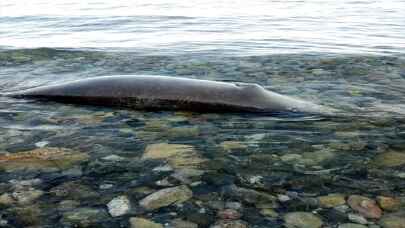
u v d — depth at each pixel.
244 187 3.40
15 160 3.92
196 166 3.79
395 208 3.07
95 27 15.30
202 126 4.87
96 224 2.90
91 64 8.53
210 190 3.35
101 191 3.35
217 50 10.18
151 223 2.91
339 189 3.36
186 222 2.92
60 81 7.15
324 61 8.66
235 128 4.79
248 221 2.93
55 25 15.95
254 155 4.04
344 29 14.48
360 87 6.67
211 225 2.88
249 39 12.19
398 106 5.70
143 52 9.88
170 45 11.05
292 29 14.51
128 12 20.33
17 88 6.66
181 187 3.39
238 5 24.62
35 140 4.44
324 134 4.61
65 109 5.50
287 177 3.57
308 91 6.42
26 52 9.73
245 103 5.39
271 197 3.24
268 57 9.16
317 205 3.13
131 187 3.41
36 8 22.45
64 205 3.15
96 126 4.89
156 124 4.95
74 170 3.72
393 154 4.04
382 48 10.43
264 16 18.81
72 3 25.83
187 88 5.58
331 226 2.86
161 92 5.57
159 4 25.05
